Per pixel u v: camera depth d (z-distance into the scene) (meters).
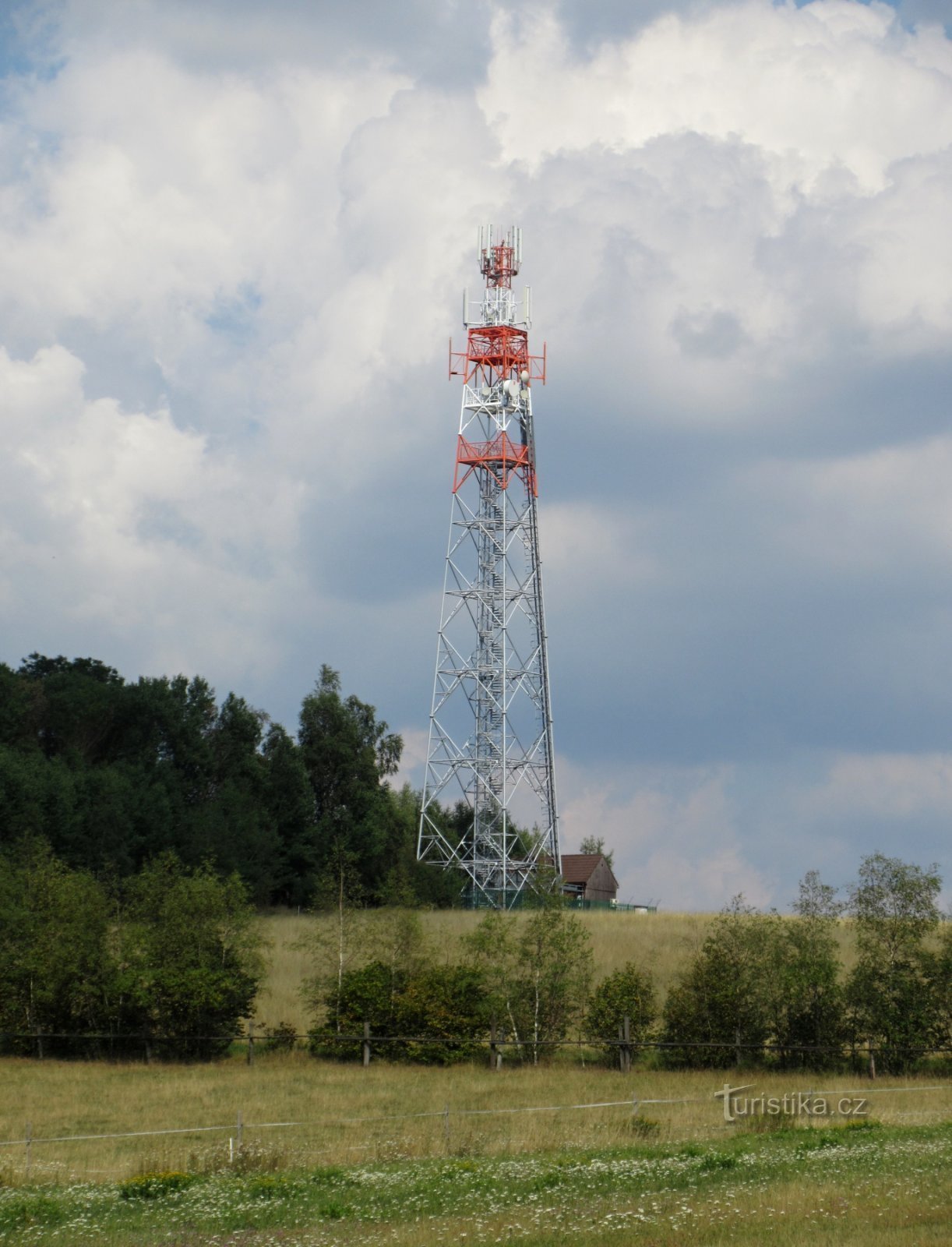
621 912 86.50
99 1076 49.50
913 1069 48.94
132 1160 34.00
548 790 96.00
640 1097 43.66
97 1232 25.31
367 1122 39.28
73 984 55.03
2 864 64.44
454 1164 31.05
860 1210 23.80
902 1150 30.67
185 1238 24.47
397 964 57.09
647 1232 23.05
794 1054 50.25
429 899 90.19
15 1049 55.66
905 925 50.59
